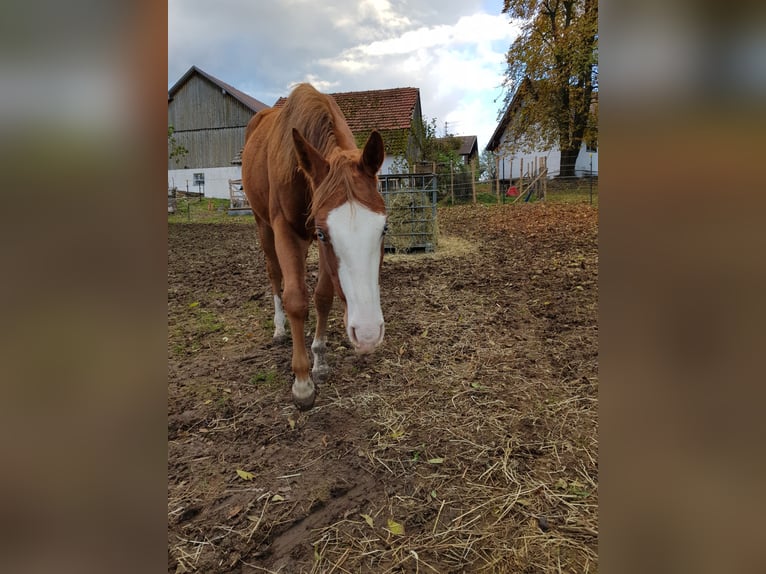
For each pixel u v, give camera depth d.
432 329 3.70
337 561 1.55
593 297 4.38
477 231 9.38
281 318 3.53
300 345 2.43
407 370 2.98
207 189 22.44
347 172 1.84
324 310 2.75
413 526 1.70
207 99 21.67
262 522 1.73
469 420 2.39
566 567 1.50
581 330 3.56
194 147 22.25
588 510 1.75
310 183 2.05
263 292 5.07
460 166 16.89
